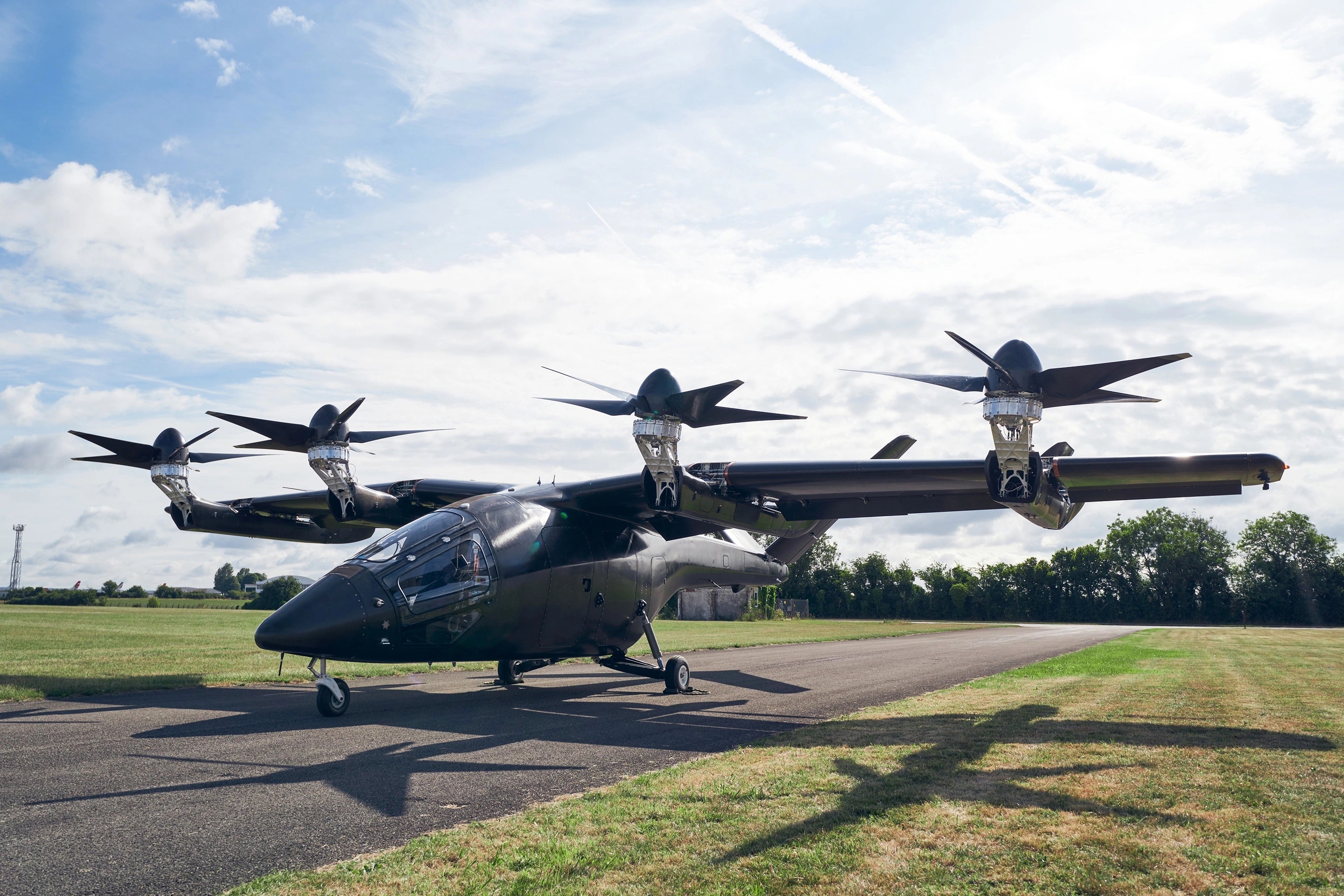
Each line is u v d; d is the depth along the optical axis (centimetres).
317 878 484
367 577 1230
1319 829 585
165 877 492
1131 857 525
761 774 751
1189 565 8825
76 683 1462
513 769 799
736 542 2067
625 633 1619
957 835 568
